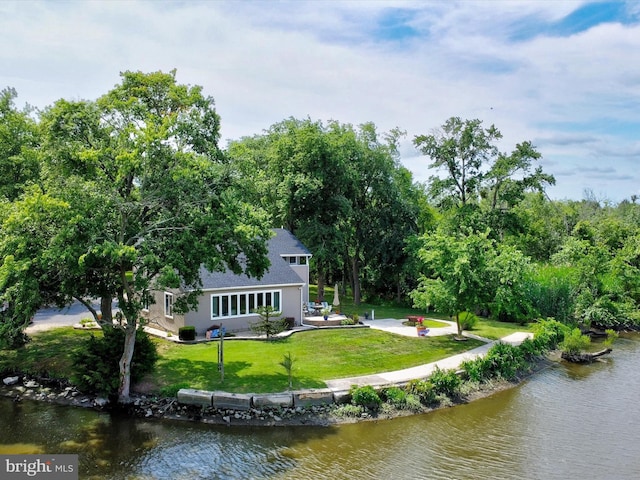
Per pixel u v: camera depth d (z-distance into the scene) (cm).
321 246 4388
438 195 4916
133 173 2100
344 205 4456
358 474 1622
